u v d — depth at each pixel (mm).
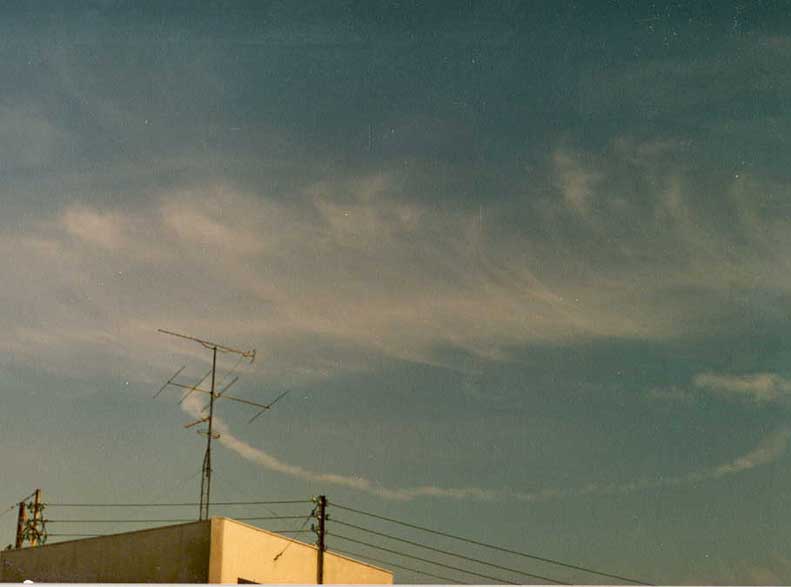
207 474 21844
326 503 24375
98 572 19953
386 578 24172
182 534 19844
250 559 20312
